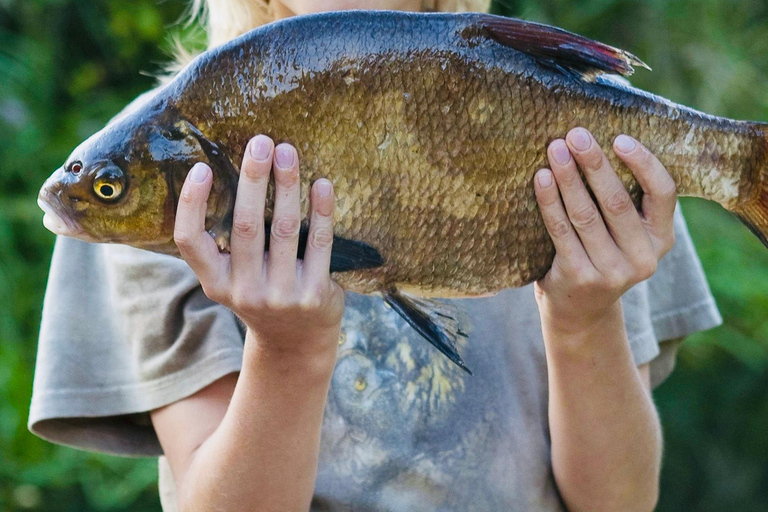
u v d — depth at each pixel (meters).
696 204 6.13
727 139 1.75
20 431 5.07
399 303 1.70
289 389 1.82
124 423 2.24
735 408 6.73
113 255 2.20
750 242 6.05
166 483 2.32
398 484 2.08
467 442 2.11
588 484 2.12
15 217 5.51
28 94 5.85
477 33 1.61
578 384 2.01
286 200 1.60
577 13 6.24
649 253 1.72
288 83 1.58
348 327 2.13
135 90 6.43
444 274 1.68
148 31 6.16
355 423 2.09
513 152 1.64
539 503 2.15
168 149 1.62
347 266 1.65
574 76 1.65
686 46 6.28
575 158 1.65
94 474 5.26
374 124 1.59
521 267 1.72
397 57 1.58
